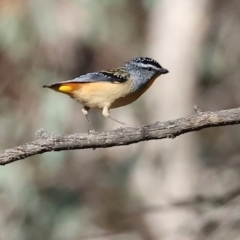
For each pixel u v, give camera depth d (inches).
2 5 629.3
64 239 577.0
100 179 651.5
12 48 631.2
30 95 633.6
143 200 641.6
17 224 576.7
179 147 650.8
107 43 670.5
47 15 631.8
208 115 277.7
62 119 621.0
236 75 682.2
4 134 619.5
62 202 598.5
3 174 584.1
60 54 642.8
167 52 677.9
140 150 663.1
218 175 515.5
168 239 606.5
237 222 434.6
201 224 434.9
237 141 662.5
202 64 678.5
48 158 603.5
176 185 641.6
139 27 690.2
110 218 623.2
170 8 679.1
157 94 677.3
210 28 679.7
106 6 650.8
